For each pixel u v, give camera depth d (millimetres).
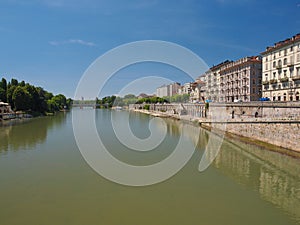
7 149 33312
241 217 15180
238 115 50281
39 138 42156
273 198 17844
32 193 18594
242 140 38688
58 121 75688
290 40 60406
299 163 26375
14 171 23641
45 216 15211
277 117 35031
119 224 14305
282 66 63625
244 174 23172
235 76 86062
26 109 94500
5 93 95812
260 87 79312
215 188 19641
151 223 14398
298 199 17719
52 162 26797
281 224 14398
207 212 15734
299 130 29234
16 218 14992
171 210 16016
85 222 14531
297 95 58562
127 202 17109
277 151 31094
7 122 71250
